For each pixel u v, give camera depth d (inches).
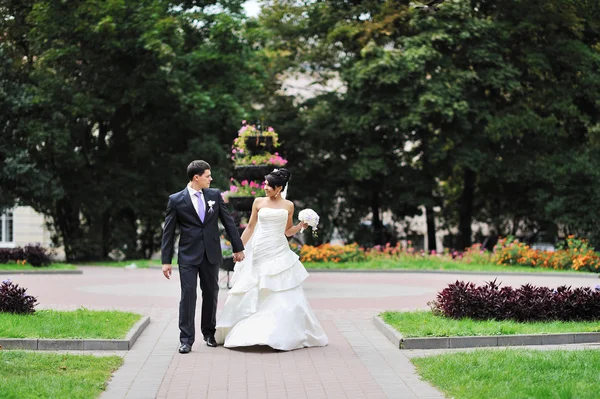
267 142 645.3
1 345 357.7
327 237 1454.2
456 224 1572.3
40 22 1157.1
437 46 1250.0
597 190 1191.6
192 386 292.0
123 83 1221.1
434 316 445.1
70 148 1222.9
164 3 1224.2
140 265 1039.6
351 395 276.4
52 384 274.7
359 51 1316.4
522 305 430.0
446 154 1257.4
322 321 476.7
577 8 1253.1
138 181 1304.1
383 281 810.8
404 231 1491.1
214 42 1242.0
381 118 1252.5
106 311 480.1
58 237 1350.9
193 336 366.9
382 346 380.2
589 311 431.5
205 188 380.8
